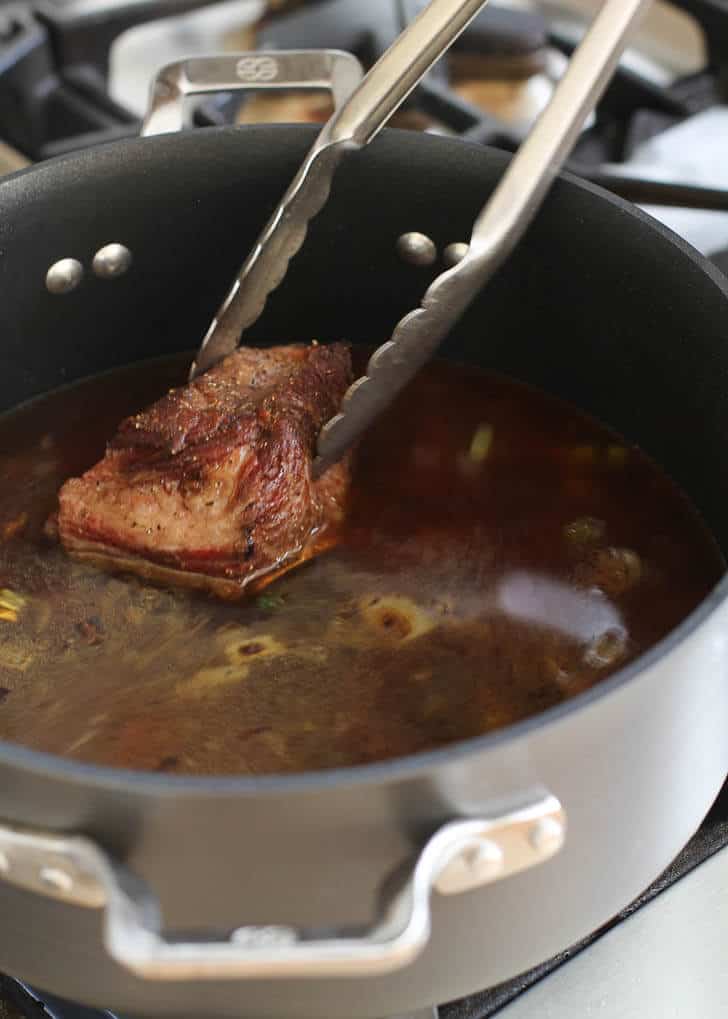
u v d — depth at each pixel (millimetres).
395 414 808
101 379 830
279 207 752
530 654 713
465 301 734
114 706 696
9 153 966
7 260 770
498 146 914
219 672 707
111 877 575
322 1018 625
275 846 581
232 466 738
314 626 723
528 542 755
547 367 806
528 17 1012
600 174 833
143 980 611
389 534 757
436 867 577
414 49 738
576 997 681
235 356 782
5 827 586
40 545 755
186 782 568
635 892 646
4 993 679
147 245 795
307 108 970
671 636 595
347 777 569
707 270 713
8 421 810
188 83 784
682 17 1126
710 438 737
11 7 1031
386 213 789
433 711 693
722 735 643
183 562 735
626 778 610
